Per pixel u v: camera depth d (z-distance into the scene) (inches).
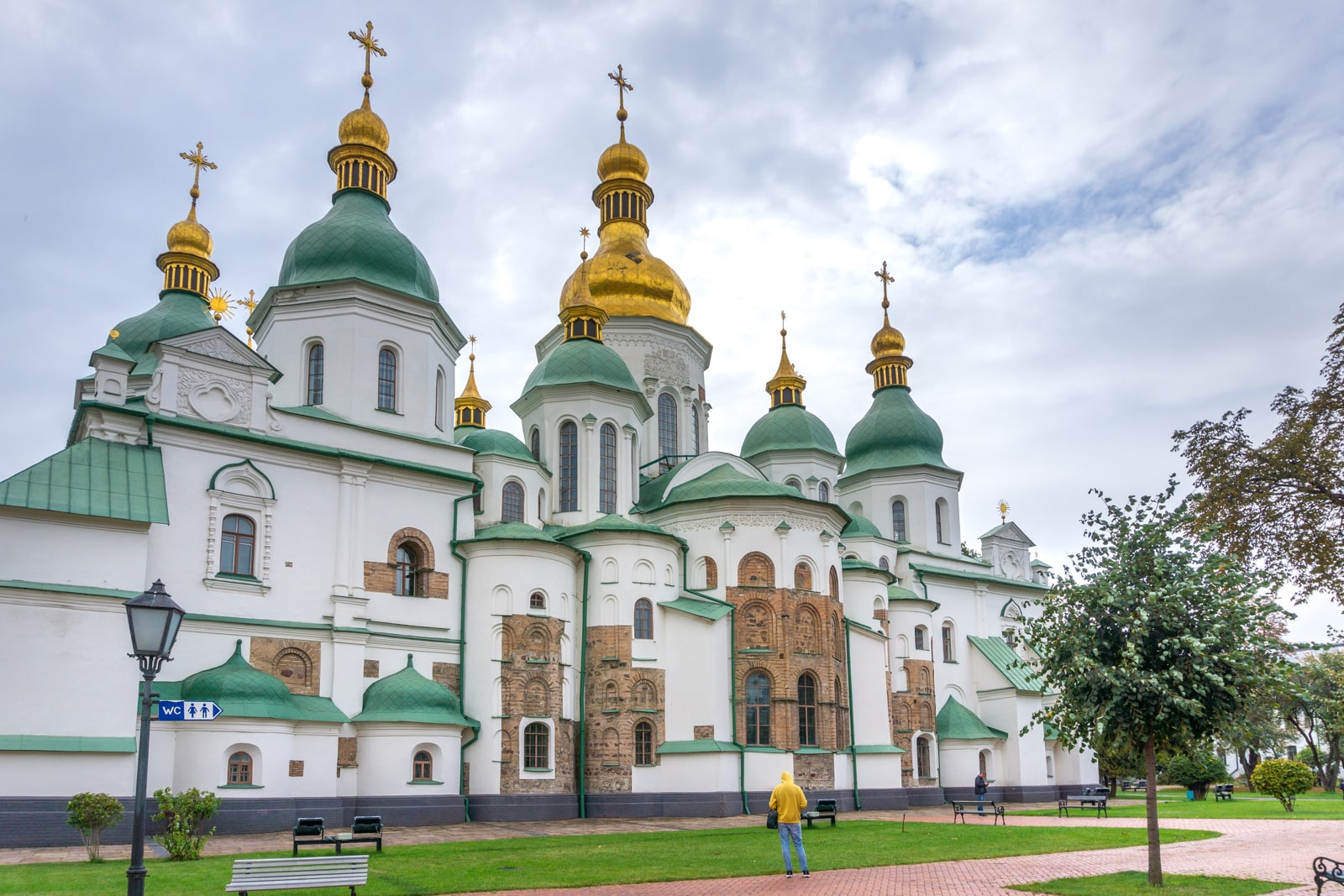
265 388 1662.2
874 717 2213.3
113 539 1405.0
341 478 1711.4
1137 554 1008.2
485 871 994.1
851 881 937.5
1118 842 1272.1
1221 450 1045.2
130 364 1535.4
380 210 2025.1
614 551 1958.7
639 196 2812.5
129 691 1360.7
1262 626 1029.8
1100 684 970.7
